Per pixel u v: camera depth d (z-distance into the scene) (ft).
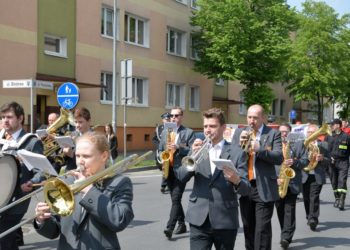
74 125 22.16
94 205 9.50
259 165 19.02
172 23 92.02
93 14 72.38
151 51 86.53
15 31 58.70
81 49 70.18
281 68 90.27
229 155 14.42
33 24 61.46
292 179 23.02
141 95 85.66
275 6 86.84
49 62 64.34
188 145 24.56
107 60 75.61
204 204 14.21
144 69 84.74
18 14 59.11
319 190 27.84
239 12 84.38
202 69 91.86
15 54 58.80
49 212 9.57
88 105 71.82
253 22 84.58
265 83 92.07
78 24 69.46
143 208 32.73
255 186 18.89
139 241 23.77
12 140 15.98
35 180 14.60
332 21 111.75
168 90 93.25
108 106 75.92
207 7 87.86
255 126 19.63
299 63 110.22
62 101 46.91
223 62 85.81
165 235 24.97
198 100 101.19
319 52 112.06
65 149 19.57
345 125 59.47
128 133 80.74
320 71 111.24
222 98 110.83
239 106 120.88
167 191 40.22
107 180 10.19
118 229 9.66
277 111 149.79
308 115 168.96
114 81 62.13
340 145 35.12
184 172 14.33
